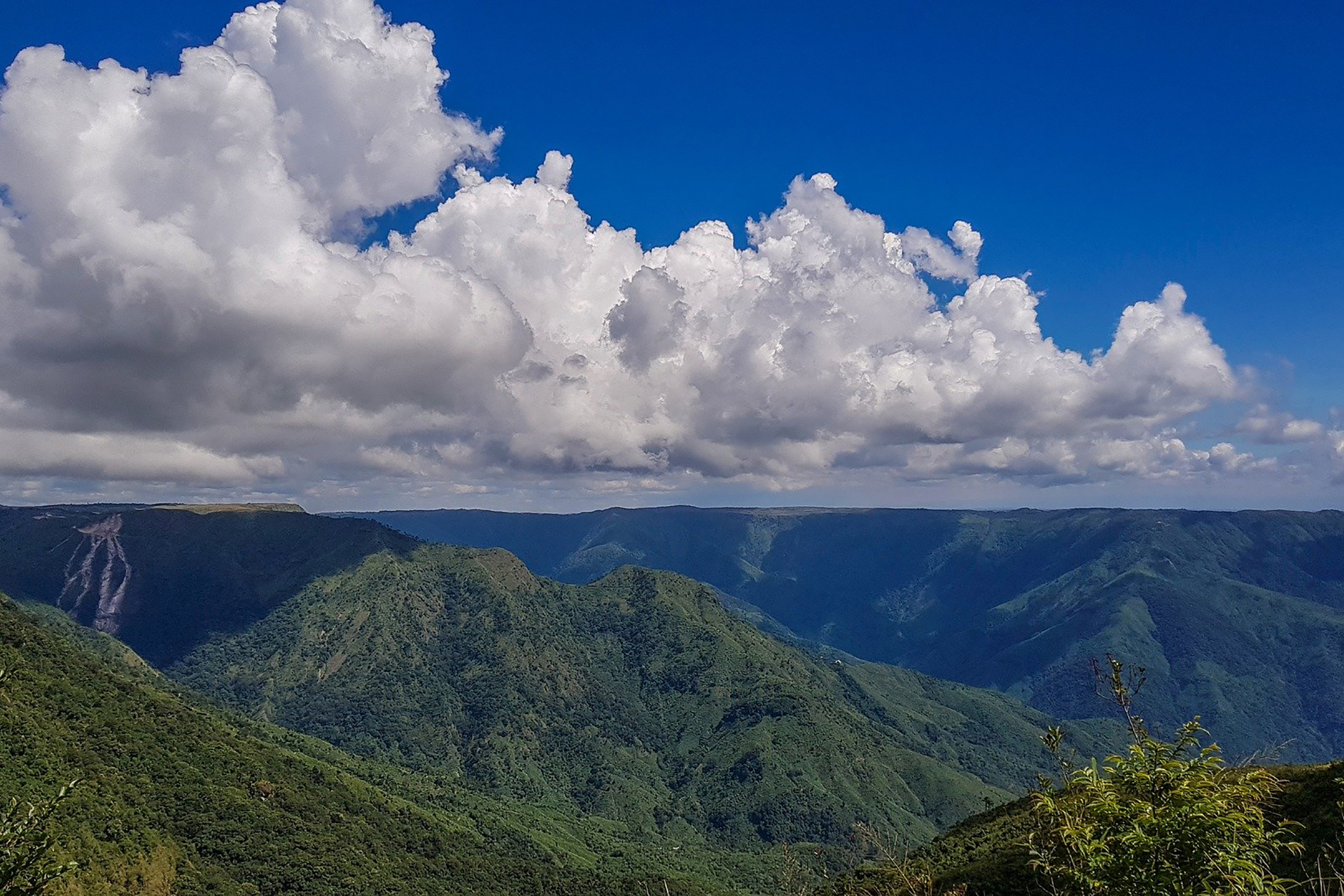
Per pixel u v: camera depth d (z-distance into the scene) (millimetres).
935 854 71375
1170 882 12695
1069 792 14117
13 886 16938
